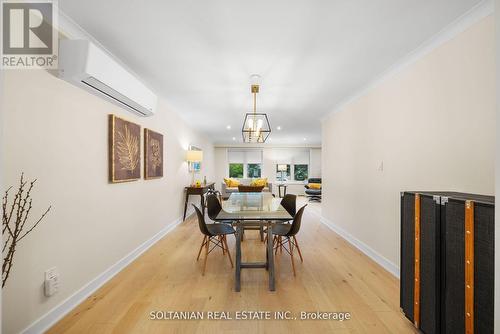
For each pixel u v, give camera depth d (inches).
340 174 160.9
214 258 118.2
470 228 48.0
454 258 51.8
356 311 74.5
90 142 84.0
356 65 99.4
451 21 70.2
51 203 67.3
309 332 65.3
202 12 66.6
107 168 94.1
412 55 89.3
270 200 133.0
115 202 99.7
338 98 145.5
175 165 180.1
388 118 105.6
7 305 56.2
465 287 49.0
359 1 62.2
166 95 141.3
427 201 59.4
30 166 60.9
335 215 170.2
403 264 68.9
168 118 163.0
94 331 65.2
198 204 252.4
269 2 62.7
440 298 55.7
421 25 72.2
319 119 207.5
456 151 71.7
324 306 77.2
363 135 128.1
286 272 102.0
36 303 63.0
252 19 69.6
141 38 79.7
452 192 66.5
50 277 67.0
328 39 80.0
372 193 118.3
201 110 178.1
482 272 45.8
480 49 64.7
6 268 55.2
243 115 193.8
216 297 82.4
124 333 64.6
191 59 94.3
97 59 71.1
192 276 98.2
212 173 374.3
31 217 61.4
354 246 136.4
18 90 58.1
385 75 107.1
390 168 103.9
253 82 117.2
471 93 67.2
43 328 64.7
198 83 120.6
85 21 70.4
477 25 65.6
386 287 89.3
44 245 65.1
